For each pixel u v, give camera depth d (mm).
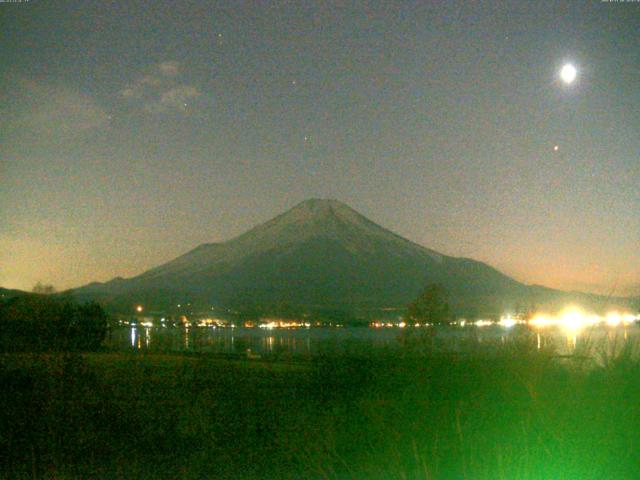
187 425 12789
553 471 7996
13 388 14242
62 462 10992
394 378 12773
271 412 13484
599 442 8109
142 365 20234
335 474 9328
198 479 9898
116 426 12852
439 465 8938
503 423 9578
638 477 7914
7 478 10234
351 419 11438
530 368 11117
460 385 11305
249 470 10297
